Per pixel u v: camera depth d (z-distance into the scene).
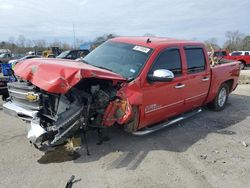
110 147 5.10
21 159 4.56
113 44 5.97
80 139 4.84
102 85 4.62
